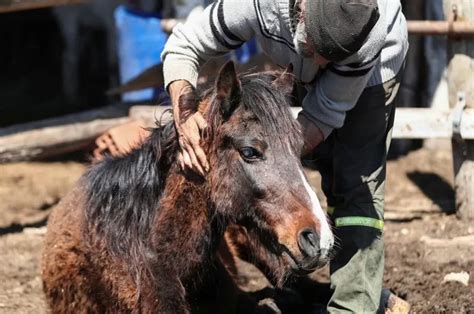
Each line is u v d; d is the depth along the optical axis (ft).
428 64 34.96
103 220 18.24
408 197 30.86
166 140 17.93
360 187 19.21
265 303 20.93
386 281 23.36
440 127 28.02
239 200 16.83
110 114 32.94
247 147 16.53
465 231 27.07
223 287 18.99
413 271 24.02
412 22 27.81
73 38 47.75
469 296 21.99
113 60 45.57
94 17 47.32
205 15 18.33
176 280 17.75
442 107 34.71
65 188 33.78
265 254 17.53
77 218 18.74
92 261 18.21
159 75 33.40
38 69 52.75
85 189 19.03
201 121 16.99
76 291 18.76
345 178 19.25
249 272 24.77
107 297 18.21
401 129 28.27
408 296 22.38
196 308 18.95
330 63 17.48
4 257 26.22
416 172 33.27
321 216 16.07
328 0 16.43
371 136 19.26
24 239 27.86
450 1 27.71
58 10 47.70
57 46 52.13
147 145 18.42
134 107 31.53
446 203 29.96
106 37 48.19
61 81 51.19
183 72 18.24
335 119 17.98
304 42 17.02
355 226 19.10
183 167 17.38
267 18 17.74
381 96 18.99
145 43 37.19
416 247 25.63
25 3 31.99
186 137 17.08
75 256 18.60
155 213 17.88
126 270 17.79
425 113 28.14
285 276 17.19
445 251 25.27
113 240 17.98
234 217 17.06
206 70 25.98
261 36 18.21
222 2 18.11
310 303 21.85
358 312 18.86
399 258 25.00
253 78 17.25
